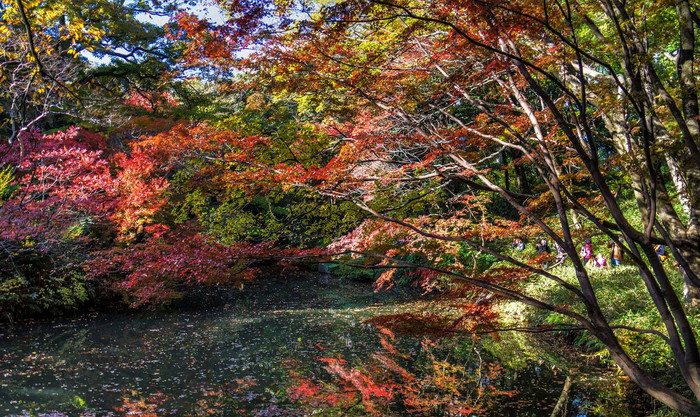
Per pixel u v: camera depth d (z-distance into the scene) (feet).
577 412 23.66
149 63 57.93
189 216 58.08
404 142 20.95
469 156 20.49
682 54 15.17
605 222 16.78
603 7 15.39
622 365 14.14
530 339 38.86
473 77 19.63
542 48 20.83
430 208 48.96
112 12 50.67
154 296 45.42
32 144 43.50
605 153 46.39
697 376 13.19
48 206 41.63
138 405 24.68
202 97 57.62
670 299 13.98
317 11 17.17
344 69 20.04
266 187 22.93
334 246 28.68
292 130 27.91
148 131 54.13
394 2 16.80
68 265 46.98
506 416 23.44
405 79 22.39
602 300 37.42
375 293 65.10
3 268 45.96
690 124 15.43
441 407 24.66
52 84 34.09
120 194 43.70
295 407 24.66
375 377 29.66
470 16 14.07
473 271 24.49
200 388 27.40
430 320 17.75
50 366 31.07
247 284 69.15
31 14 22.15
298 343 38.47
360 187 28.25
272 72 20.40
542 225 15.67
